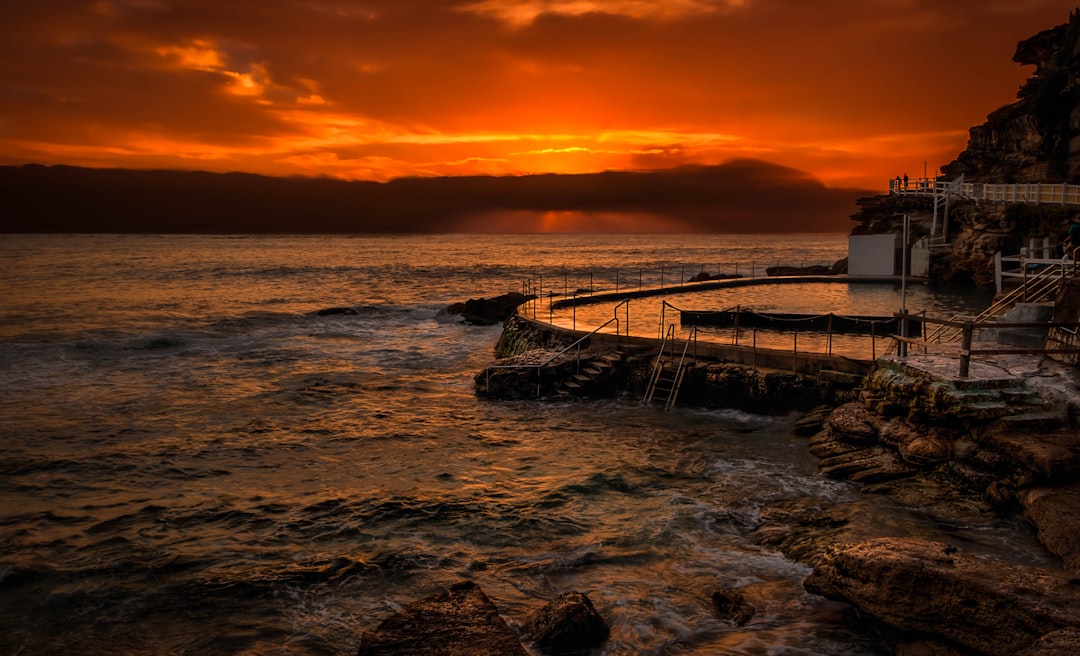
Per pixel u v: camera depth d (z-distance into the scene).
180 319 45.97
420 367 30.06
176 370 29.48
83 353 33.56
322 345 35.91
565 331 26.38
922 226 58.25
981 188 48.78
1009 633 7.74
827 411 18.22
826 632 9.33
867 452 15.10
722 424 19.45
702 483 15.10
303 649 9.53
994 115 59.44
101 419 21.67
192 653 9.48
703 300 38.69
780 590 10.52
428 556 12.19
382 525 13.53
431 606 9.45
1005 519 11.93
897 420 14.81
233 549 12.60
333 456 17.97
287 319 46.00
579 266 113.00
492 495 14.91
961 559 8.94
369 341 37.16
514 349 29.62
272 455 18.11
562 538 12.73
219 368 29.94
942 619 8.25
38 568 11.89
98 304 54.41
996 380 13.61
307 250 181.62
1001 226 44.19
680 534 12.65
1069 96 49.91
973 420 13.09
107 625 10.19
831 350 21.06
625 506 14.08
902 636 8.66
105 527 13.59
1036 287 19.83
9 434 19.95
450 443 18.80
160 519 13.99
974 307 34.56
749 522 13.12
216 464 17.42
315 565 11.94
